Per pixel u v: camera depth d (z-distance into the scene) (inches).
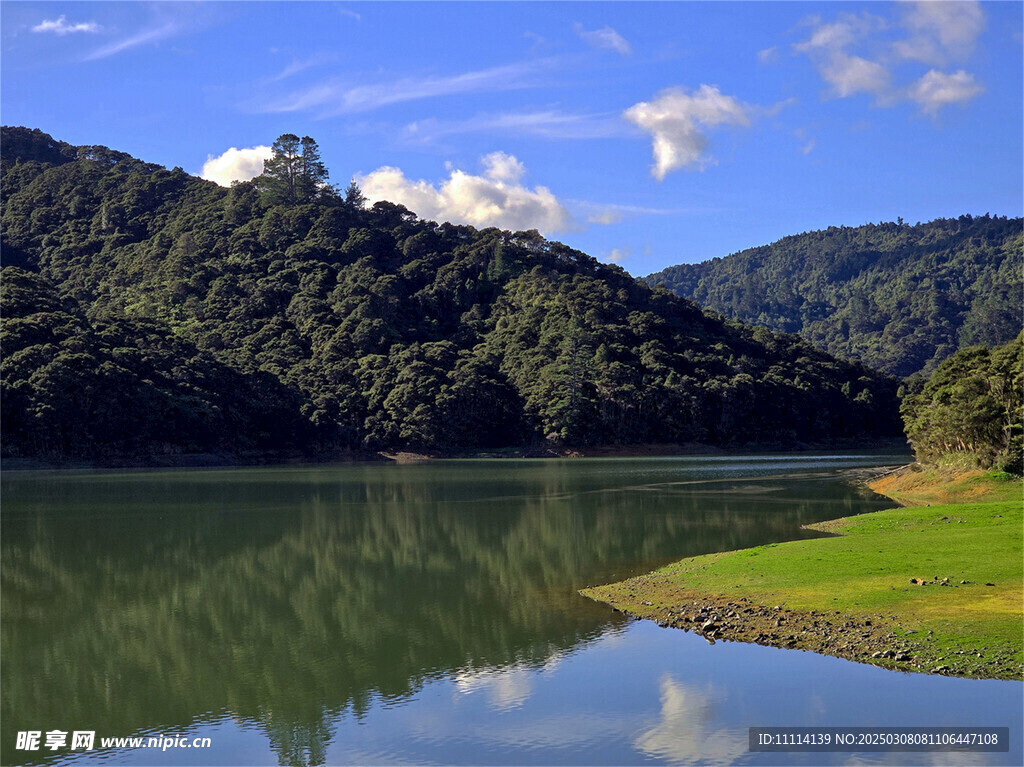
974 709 930.7
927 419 3986.2
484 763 892.0
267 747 962.7
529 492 3836.1
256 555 2156.7
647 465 6220.5
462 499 3558.1
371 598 1628.9
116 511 3203.7
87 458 6240.2
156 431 6653.5
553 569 1841.8
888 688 992.2
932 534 1908.2
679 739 917.2
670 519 2635.3
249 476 5305.1
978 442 3427.7
